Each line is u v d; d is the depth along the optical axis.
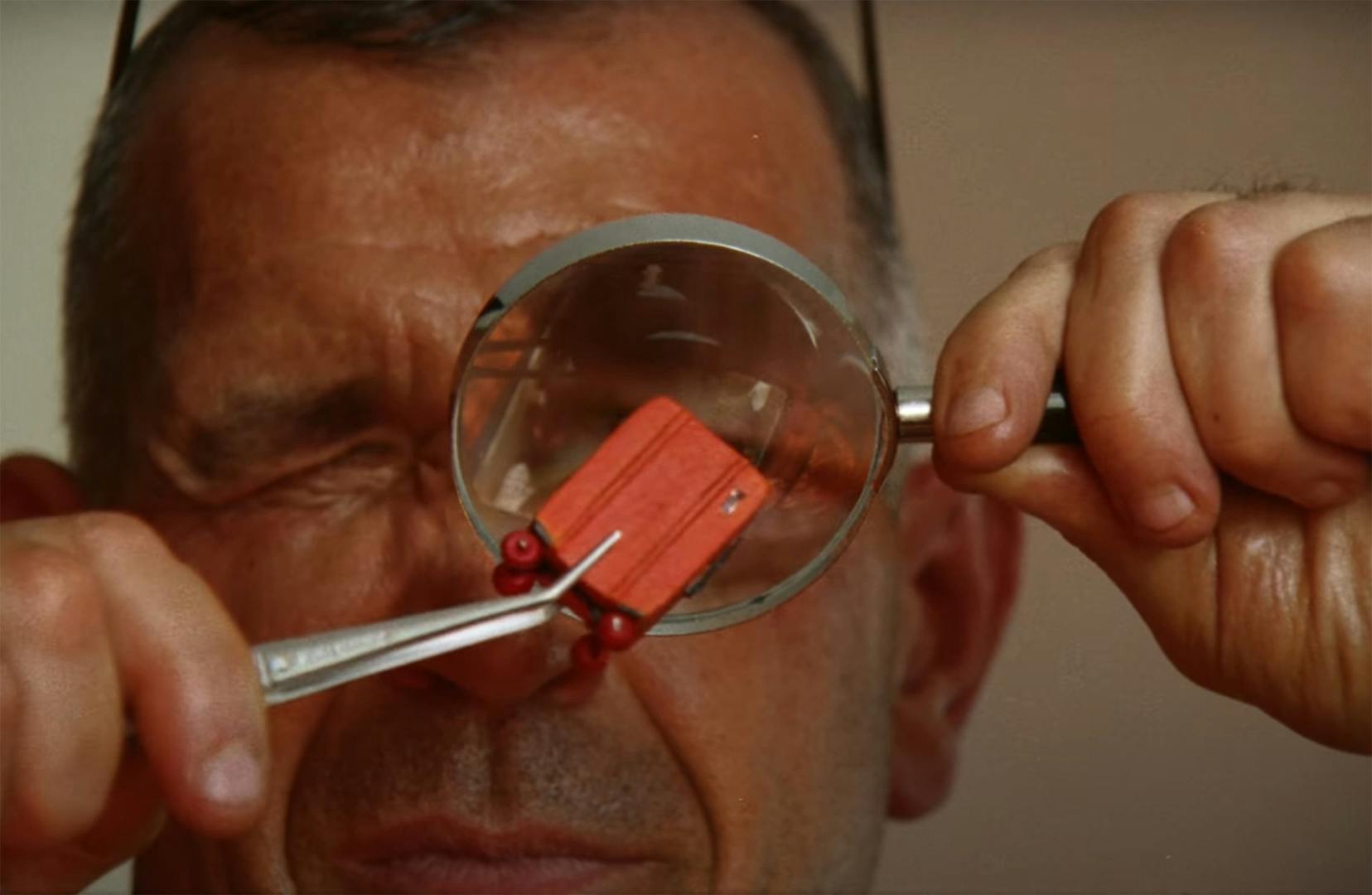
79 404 0.89
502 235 0.82
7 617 0.69
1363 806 1.01
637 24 0.84
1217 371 0.71
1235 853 1.01
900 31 1.01
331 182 0.82
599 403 0.71
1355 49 1.03
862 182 0.89
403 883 0.82
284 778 0.82
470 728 0.81
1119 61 1.02
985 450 0.71
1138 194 0.73
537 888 0.82
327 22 0.84
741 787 0.83
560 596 0.69
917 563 0.96
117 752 0.70
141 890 0.86
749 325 0.71
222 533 0.84
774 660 0.84
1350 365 0.70
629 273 0.71
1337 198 0.72
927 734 0.98
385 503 0.83
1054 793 1.00
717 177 0.84
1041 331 0.72
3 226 0.99
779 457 0.71
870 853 0.88
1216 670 0.75
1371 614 0.73
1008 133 1.01
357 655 0.69
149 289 0.85
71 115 1.00
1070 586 0.99
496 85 0.83
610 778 0.82
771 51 0.87
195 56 0.85
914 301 0.91
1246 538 0.74
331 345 0.82
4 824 0.69
